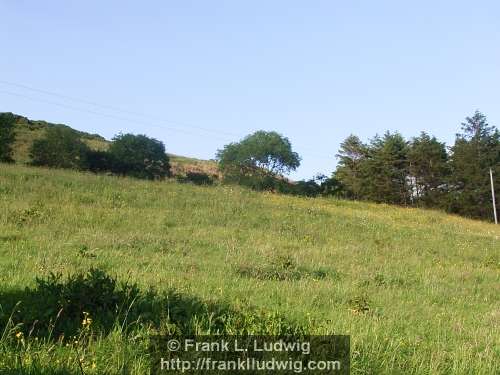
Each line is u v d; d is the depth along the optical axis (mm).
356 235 20922
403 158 64562
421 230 26172
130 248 12633
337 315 7668
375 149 67375
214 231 17484
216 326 5738
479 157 59469
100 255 11078
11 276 7645
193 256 12773
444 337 7199
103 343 4832
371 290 10836
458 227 32812
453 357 6004
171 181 31578
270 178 74250
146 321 5559
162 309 5789
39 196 19516
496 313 9594
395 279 12570
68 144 58594
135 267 10031
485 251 21266
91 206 18969
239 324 5648
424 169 63094
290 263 12312
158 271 9766
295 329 5711
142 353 4785
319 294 9492
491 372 5656
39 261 9422
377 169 65188
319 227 21641
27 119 87188
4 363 4102
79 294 5613
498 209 58500
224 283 9367
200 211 21062
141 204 21000
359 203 38938
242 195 28984
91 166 60562
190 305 6387
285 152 75688
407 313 8867
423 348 6352
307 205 30156
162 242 13898
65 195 20156
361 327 6688
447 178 61438
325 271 12609
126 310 5762
